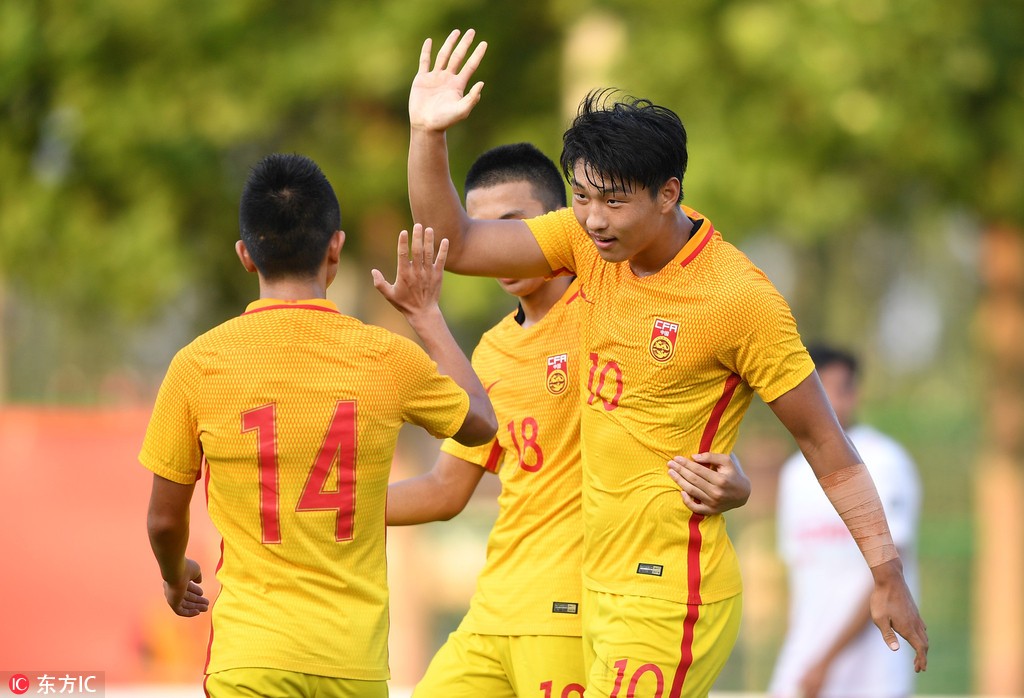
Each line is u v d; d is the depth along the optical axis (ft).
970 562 169.07
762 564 142.20
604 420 44.39
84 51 120.88
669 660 43.55
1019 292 149.28
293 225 42.09
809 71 115.85
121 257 124.26
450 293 125.29
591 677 44.80
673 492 43.47
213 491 41.70
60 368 202.90
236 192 130.21
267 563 40.81
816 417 42.57
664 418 43.34
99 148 123.03
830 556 71.51
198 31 120.26
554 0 124.57
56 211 126.72
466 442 44.96
